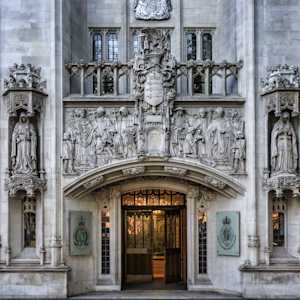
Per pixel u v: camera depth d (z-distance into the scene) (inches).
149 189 1046.4
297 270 930.1
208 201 1028.5
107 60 1064.2
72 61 995.9
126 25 1069.1
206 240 1028.5
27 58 952.9
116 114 957.8
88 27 1066.1
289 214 960.9
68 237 953.5
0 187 936.9
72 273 957.8
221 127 959.6
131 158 948.6
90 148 952.3
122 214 1064.2
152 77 951.0
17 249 946.1
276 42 960.3
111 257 1016.2
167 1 1079.6
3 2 960.9
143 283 1094.4
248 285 928.9
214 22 1079.6
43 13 960.9
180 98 956.0
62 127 950.4
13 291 922.7
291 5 966.4
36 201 949.8
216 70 976.3
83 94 962.1
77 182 945.5
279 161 936.9
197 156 953.5
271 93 930.7
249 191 945.5
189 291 1005.2
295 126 949.2
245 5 961.5
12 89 917.2
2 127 941.2
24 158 927.7
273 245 960.9
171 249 1088.8
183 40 1077.8
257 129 948.6
